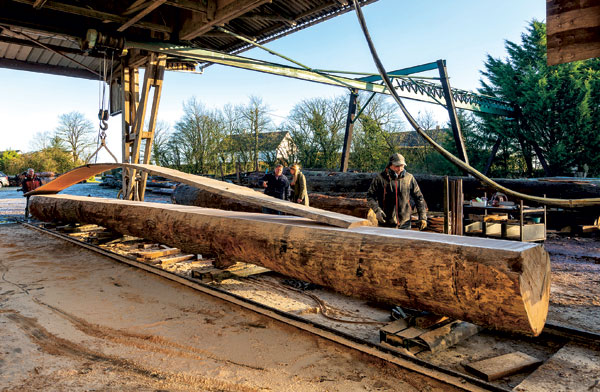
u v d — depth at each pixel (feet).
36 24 24.57
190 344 9.36
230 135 100.07
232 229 13.05
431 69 41.98
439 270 7.82
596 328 10.23
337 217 10.73
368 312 11.75
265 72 31.91
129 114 32.81
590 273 16.75
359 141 83.92
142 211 18.26
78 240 22.30
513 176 69.56
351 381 7.55
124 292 13.64
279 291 13.89
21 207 46.75
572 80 58.13
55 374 7.83
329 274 9.90
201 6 23.40
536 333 7.29
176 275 14.80
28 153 128.57
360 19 9.09
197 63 34.73
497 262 7.11
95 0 24.09
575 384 7.25
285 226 11.33
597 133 56.80
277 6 25.72
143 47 26.27
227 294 12.45
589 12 7.93
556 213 29.25
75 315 11.34
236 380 7.60
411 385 7.36
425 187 33.30
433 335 8.63
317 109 86.43
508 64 68.28
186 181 15.52
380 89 43.16
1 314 11.30
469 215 23.71
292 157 90.38
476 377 7.72
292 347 9.15
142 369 8.11
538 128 62.80
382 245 8.90
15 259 18.81
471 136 74.49
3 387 7.30
